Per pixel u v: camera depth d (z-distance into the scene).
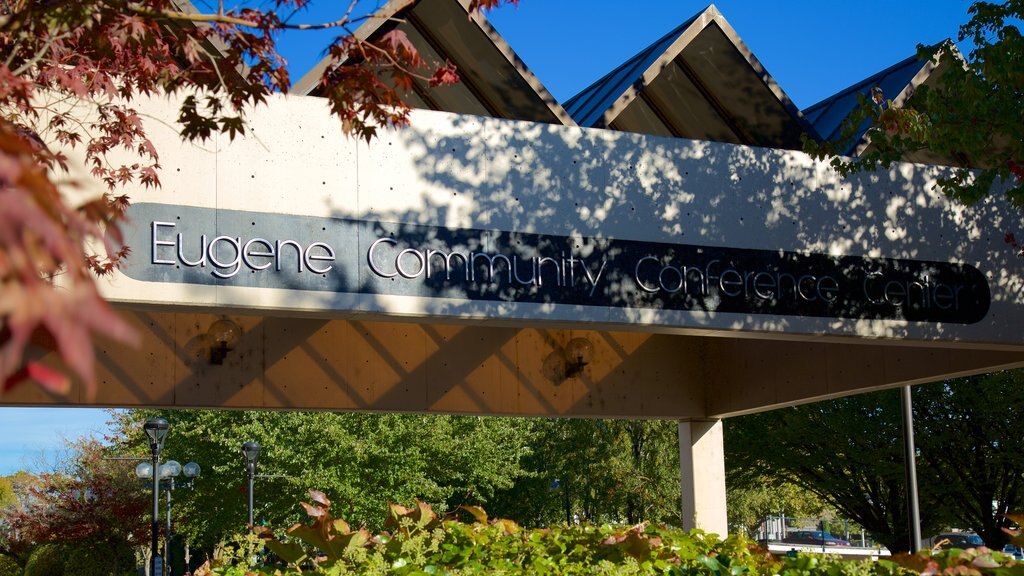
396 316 9.28
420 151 9.41
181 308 8.76
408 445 27.19
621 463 39.59
